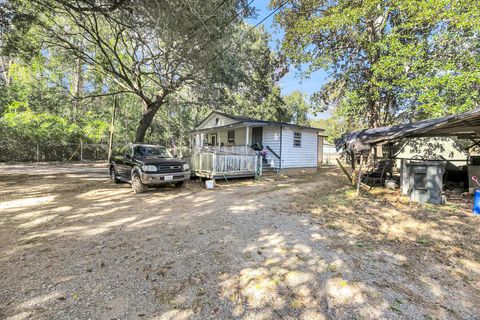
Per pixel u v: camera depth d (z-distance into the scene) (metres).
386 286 2.59
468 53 9.70
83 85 22.91
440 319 2.09
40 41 11.03
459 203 6.45
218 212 5.61
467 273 2.87
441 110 9.31
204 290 2.51
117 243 3.73
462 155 12.12
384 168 9.74
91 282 2.63
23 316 2.08
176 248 3.56
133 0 6.49
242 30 14.06
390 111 14.88
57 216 5.21
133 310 2.19
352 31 13.06
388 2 10.73
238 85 16.25
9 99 19.94
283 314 2.15
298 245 3.69
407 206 6.13
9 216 5.18
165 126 29.77
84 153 23.16
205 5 7.64
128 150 9.23
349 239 3.94
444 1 9.12
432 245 3.68
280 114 31.47
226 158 10.76
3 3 7.55
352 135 9.53
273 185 9.98
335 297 2.40
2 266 2.96
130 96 24.28
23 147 19.38
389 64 10.64
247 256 3.31
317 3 13.48
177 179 8.31
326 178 12.42
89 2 6.77
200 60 10.34
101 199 6.98
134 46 12.83
